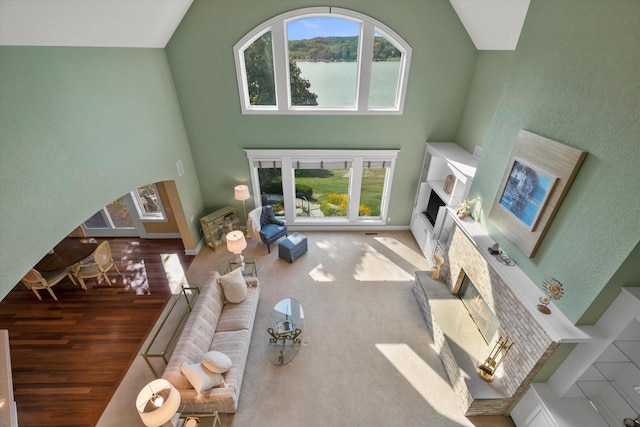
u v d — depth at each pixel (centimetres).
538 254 310
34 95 285
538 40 307
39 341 437
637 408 265
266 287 545
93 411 354
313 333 456
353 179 654
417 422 346
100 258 511
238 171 655
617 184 227
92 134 361
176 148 565
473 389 340
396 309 500
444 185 576
